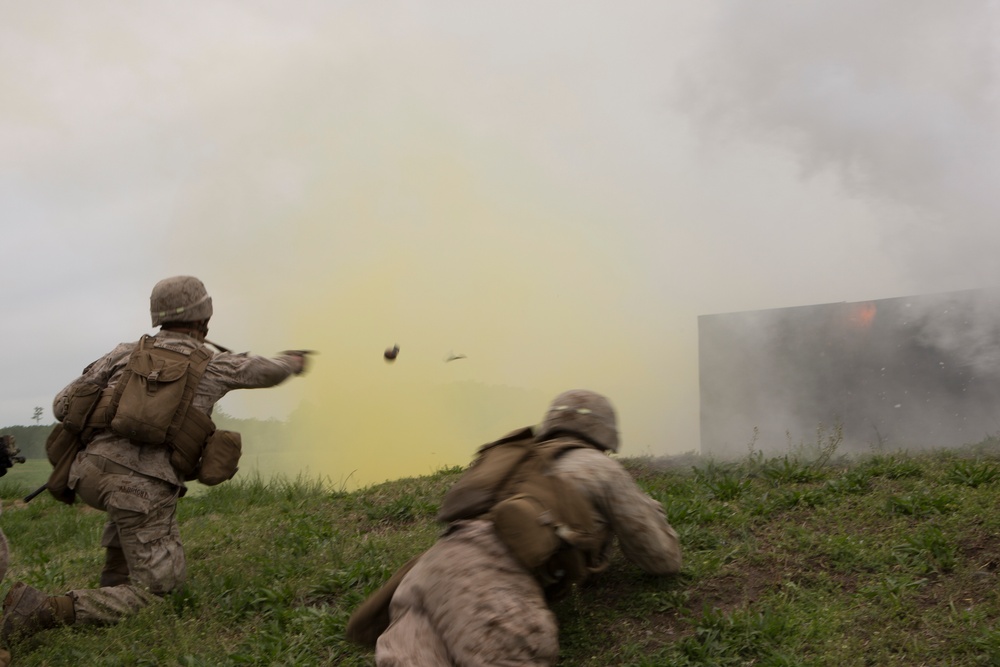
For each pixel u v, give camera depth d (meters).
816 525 4.36
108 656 3.96
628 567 4.04
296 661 3.76
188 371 4.51
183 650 3.95
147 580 4.44
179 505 7.65
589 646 3.52
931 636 3.27
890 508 4.37
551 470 3.15
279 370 4.73
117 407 4.38
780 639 3.37
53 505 8.88
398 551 4.82
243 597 4.46
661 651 3.40
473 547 2.86
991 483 4.61
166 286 4.64
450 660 2.73
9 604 4.14
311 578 4.61
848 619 3.43
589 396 3.52
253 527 5.89
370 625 3.20
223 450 4.56
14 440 4.44
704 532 4.38
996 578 3.57
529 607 2.78
